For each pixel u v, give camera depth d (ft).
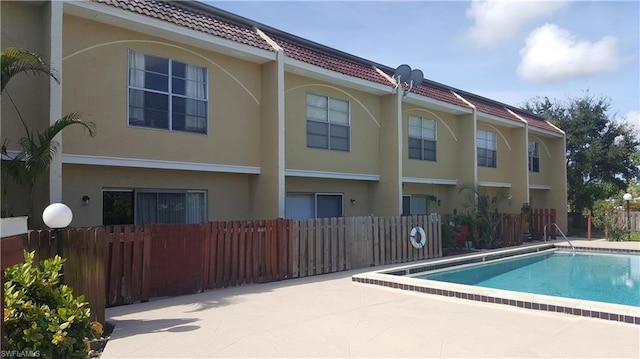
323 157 48.03
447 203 65.72
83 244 21.24
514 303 24.63
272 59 40.68
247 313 23.65
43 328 14.35
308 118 46.91
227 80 39.78
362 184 54.13
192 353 17.40
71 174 32.14
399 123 52.75
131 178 35.09
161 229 28.09
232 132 39.88
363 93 52.49
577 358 16.76
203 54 38.17
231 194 41.29
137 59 34.47
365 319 22.27
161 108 35.63
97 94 32.24
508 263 50.03
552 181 86.33
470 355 17.08
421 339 19.03
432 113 61.52
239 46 38.24
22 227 12.32
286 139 44.73
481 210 59.82
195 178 38.93
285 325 21.24
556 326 20.95
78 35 31.55
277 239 34.58
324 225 38.19
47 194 27.89
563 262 52.95
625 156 92.48
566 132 95.04
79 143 31.24
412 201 60.95
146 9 33.55
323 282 33.17
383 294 28.50
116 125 33.06
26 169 25.95
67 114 30.73
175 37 35.42
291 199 47.14
